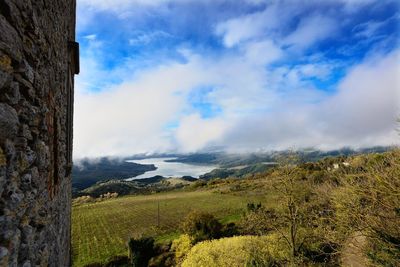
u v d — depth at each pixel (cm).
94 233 3170
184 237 2142
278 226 1553
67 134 517
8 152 178
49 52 296
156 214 3769
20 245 204
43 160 274
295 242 1488
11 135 184
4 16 175
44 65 275
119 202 5300
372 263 786
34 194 242
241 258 1594
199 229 2180
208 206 3741
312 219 1321
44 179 284
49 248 315
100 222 3697
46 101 287
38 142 255
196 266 1664
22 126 207
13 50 185
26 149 218
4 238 172
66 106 482
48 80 295
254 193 3731
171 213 3719
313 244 1409
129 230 3131
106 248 2588
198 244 1958
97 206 5038
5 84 174
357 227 802
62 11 387
